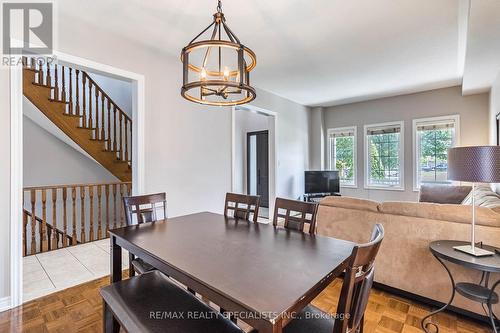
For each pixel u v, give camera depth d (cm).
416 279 223
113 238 185
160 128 322
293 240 171
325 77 430
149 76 312
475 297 170
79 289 250
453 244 195
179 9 238
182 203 346
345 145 633
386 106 568
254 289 107
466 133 479
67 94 465
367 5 234
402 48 322
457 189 434
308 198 586
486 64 329
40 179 475
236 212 245
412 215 227
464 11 244
